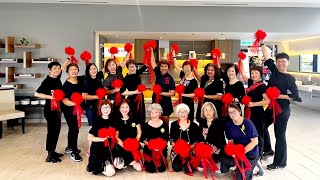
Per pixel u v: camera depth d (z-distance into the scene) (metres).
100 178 3.54
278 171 3.79
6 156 4.36
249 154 3.46
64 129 6.16
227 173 3.69
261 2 6.45
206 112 3.69
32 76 6.53
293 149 4.77
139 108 4.49
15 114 5.58
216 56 4.69
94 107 4.36
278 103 3.75
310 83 9.30
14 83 6.66
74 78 4.37
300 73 9.92
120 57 6.73
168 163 4.03
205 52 9.43
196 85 4.64
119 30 6.76
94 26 6.71
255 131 3.41
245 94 4.15
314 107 9.17
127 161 3.73
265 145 4.35
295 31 7.05
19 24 6.58
